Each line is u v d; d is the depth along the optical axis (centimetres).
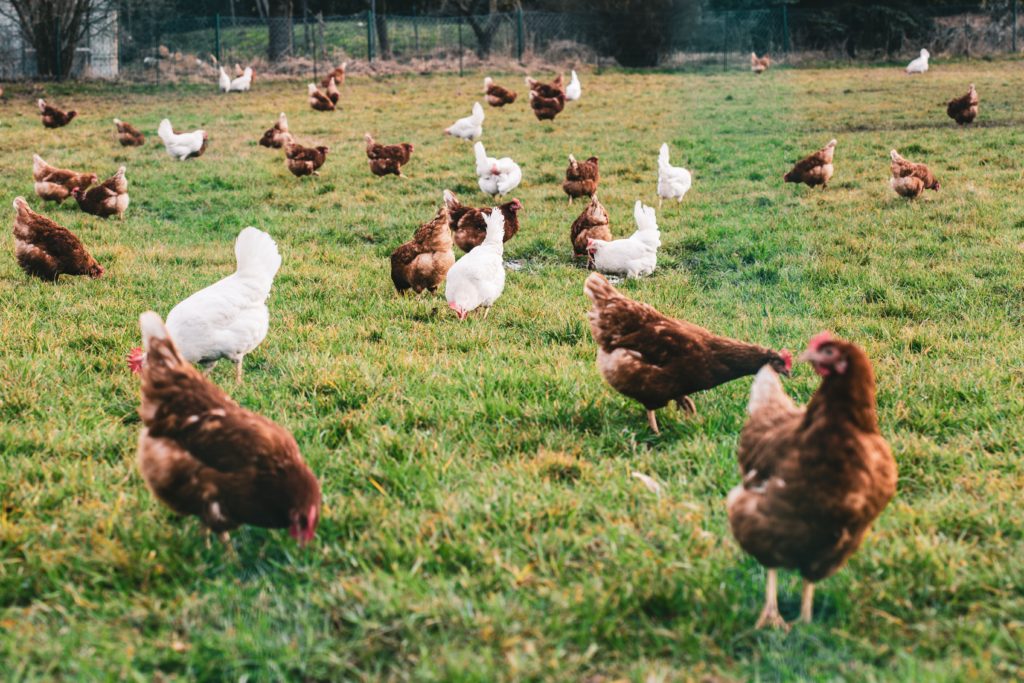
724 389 759
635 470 617
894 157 1562
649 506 555
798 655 425
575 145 2270
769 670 417
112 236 1444
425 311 1027
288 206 1709
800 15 4897
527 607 449
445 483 582
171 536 516
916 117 2567
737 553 502
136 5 4778
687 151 2145
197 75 4203
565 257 1330
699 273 1238
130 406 723
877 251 1273
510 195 1755
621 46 4662
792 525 415
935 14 5166
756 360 651
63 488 569
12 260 1231
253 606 459
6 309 987
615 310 661
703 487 585
